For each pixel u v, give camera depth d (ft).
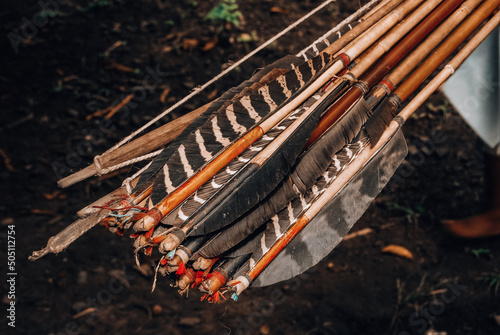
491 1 6.20
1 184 13.21
